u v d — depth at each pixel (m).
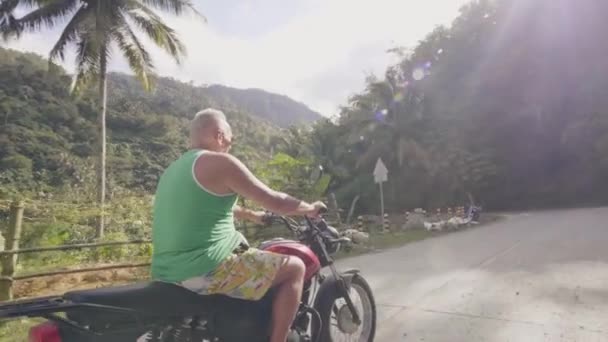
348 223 16.86
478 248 9.15
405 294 5.47
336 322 3.24
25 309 1.92
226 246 2.40
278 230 7.22
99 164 16.61
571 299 4.87
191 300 2.30
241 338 2.46
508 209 30.89
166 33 17.73
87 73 16.95
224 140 2.62
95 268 6.18
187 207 2.29
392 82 37.22
